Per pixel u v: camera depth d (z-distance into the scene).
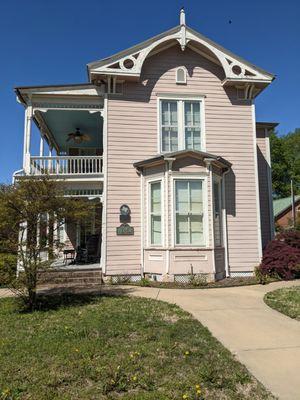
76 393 3.89
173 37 13.11
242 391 3.99
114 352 4.99
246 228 12.92
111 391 3.94
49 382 4.09
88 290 10.27
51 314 7.20
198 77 13.46
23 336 5.79
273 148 51.97
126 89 12.95
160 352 5.02
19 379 4.20
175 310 7.44
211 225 11.66
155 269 11.71
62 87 12.89
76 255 14.48
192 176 11.71
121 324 6.29
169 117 13.12
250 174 13.21
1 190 7.62
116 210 12.29
